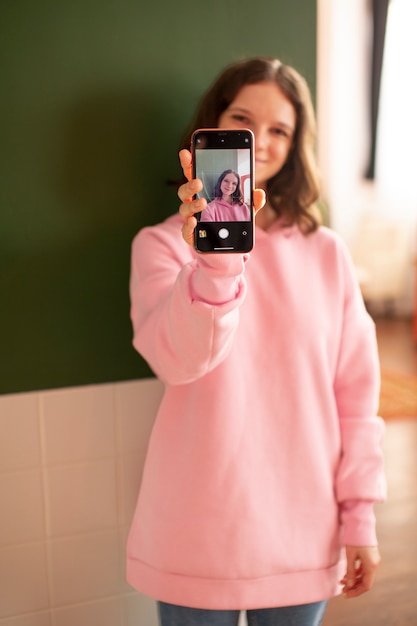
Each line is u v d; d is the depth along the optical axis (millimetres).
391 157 6172
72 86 1325
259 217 1285
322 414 1186
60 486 1417
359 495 1175
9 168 1308
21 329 1356
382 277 6191
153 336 970
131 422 1455
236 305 885
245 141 866
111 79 1349
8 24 1272
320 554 1159
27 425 1382
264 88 1204
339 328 1232
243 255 872
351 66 5945
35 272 1351
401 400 3693
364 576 1178
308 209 1274
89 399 1417
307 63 1481
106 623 1484
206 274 861
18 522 1399
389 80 6094
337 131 6012
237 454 1112
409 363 4523
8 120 1296
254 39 1436
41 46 1297
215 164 865
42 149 1323
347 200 6141
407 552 2254
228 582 1102
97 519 1452
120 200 1388
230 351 1126
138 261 1162
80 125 1341
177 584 1113
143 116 1379
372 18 5883
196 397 1126
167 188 1417
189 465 1119
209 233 854
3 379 1357
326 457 1185
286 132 1235
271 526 1122
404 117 6137
